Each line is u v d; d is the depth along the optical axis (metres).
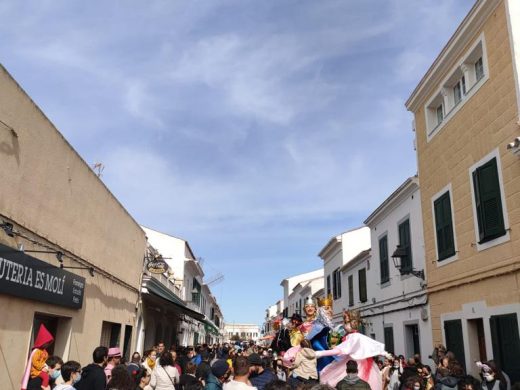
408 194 15.27
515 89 9.29
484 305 10.12
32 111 7.84
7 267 6.86
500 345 9.37
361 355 5.70
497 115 9.90
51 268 8.46
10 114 7.11
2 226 6.82
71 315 9.77
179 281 28.05
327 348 6.38
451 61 12.03
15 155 7.30
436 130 12.98
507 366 9.09
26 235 7.73
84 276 10.56
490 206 9.97
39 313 8.53
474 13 10.64
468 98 11.16
